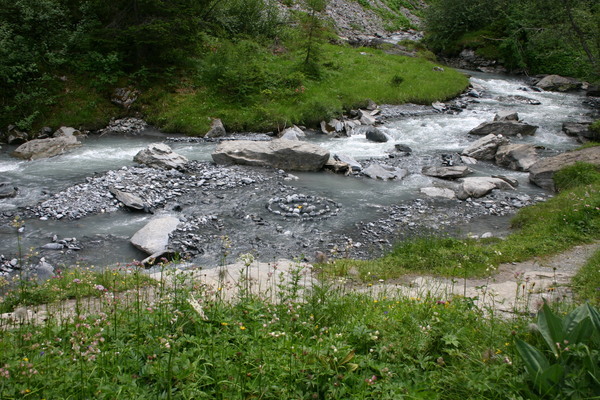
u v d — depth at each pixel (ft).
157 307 19.26
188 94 78.48
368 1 185.98
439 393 13.96
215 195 47.88
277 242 38.17
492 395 13.67
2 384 12.73
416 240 36.73
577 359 13.91
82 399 12.92
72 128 68.44
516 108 89.66
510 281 28.17
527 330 17.12
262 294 22.45
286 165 57.26
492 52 132.16
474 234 40.22
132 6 79.51
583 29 97.81
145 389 13.69
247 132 73.46
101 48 79.10
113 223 41.19
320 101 77.87
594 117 82.48
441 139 71.51
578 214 37.70
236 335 16.30
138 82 78.54
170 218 40.22
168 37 77.56
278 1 141.18
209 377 13.91
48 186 48.80
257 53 94.84
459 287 27.43
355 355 15.56
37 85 71.72
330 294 21.81
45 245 36.60
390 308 20.24
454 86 99.40
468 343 16.57
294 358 14.79
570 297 24.26
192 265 33.55
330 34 111.75
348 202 47.50
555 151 64.95
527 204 47.55
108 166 55.62
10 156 59.31
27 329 17.08
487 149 63.82
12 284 30.25
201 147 65.46
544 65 125.29
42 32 75.56
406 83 96.99
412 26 179.11
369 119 78.07
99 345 15.90
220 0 95.81
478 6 139.64
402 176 55.62
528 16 117.80
